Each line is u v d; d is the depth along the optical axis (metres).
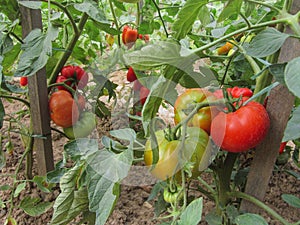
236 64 1.20
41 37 0.85
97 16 0.88
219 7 2.51
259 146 0.83
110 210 0.67
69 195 0.80
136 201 1.22
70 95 1.12
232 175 1.11
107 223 1.12
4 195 1.19
